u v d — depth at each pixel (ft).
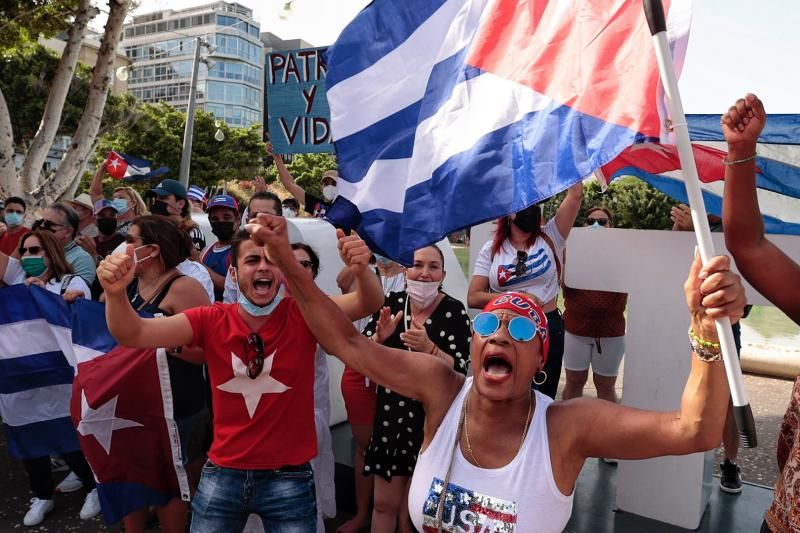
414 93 8.13
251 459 7.72
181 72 322.34
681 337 10.45
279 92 18.53
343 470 12.17
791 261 5.93
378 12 8.55
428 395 6.00
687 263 10.32
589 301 14.05
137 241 9.76
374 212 8.04
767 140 10.74
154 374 9.48
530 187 6.42
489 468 5.41
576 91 6.23
